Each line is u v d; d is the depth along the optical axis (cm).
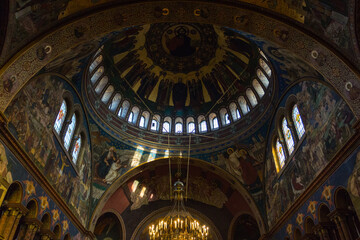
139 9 1418
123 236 2525
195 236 1689
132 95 2520
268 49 1714
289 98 1881
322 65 1344
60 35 1325
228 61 2397
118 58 2297
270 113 2145
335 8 1182
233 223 2581
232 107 2531
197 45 2416
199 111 2652
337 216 1355
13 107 1317
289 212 1838
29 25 1205
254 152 2319
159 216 2659
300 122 1781
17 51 1200
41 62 1315
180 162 2528
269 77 2112
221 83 2523
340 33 1221
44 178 1541
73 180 1948
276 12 1352
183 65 2538
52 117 1655
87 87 2059
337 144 1398
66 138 1888
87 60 1822
